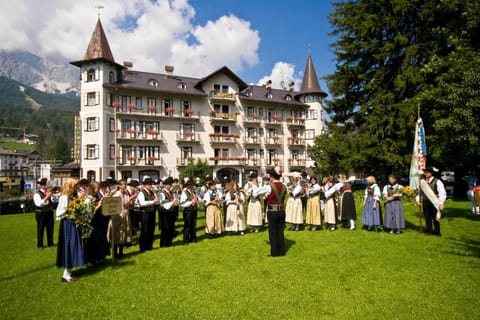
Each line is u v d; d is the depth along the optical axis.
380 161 19.28
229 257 6.91
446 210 13.77
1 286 5.30
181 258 6.93
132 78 31.91
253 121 36.91
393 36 19.36
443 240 8.03
